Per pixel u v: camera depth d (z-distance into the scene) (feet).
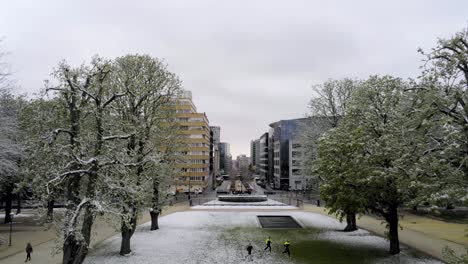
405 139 68.64
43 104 79.05
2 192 144.25
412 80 69.67
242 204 215.72
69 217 61.46
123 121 84.33
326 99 140.56
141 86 96.53
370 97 96.27
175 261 86.94
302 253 95.66
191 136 372.38
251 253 96.02
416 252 93.45
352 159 89.61
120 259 88.17
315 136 145.38
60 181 61.87
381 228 134.51
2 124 95.14
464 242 105.40
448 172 58.08
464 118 58.18
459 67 60.44
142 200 79.15
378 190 85.71
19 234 127.44
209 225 143.13
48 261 87.86
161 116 114.52
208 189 405.18
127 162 69.31
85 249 63.05
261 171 646.33
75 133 66.90
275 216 167.73
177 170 133.08
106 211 61.77
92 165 62.54
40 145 65.77
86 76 70.03
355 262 85.71
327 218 159.22
